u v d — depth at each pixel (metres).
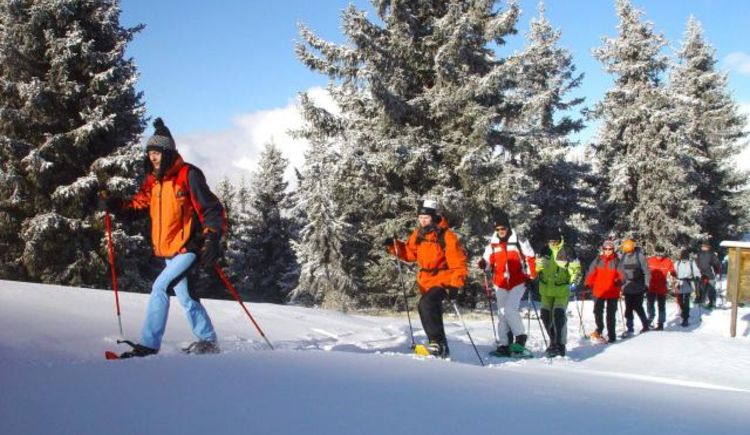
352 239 19.66
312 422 2.34
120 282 20.23
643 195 28.67
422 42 18.73
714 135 38.56
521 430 2.48
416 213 18.36
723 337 10.40
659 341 9.63
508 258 7.96
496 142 19.33
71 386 2.63
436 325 5.94
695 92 38.78
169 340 5.25
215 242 4.27
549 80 29.73
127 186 19.34
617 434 2.54
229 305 8.56
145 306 6.95
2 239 20.00
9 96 20.17
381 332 8.22
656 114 27.72
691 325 14.20
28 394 2.46
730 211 38.59
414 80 19.41
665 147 29.03
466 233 18.39
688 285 14.15
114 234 19.22
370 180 18.22
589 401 3.27
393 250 6.38
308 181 20.00
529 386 3.62
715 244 38.31
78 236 19.58
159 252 4.50
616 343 9.95
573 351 9.33
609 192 31.11
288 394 2.76
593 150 32.28
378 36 18.44
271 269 39.25
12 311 5.26
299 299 21.75
